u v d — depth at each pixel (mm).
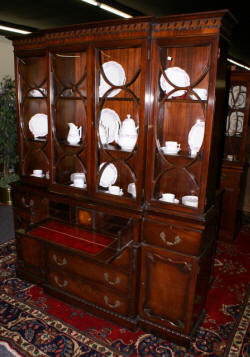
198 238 1524
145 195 1691
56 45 1751
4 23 3338
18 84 2041
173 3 2705
